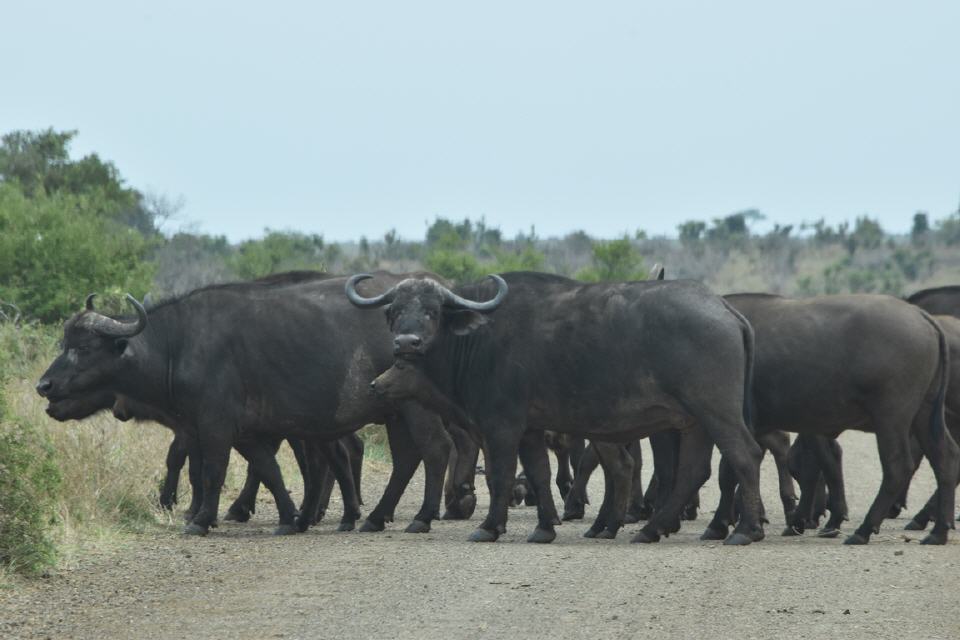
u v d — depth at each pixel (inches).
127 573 1397.6
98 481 1788.9
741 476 1609.3
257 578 1357.0
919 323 1692.9
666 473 1841.8
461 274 6087.6
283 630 1109.1
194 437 1883.6
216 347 1807.3
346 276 1865.2
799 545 1630.2
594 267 6131.9
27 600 1253.1
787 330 1737.2
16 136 6028.5
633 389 1635.1
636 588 1282.0
